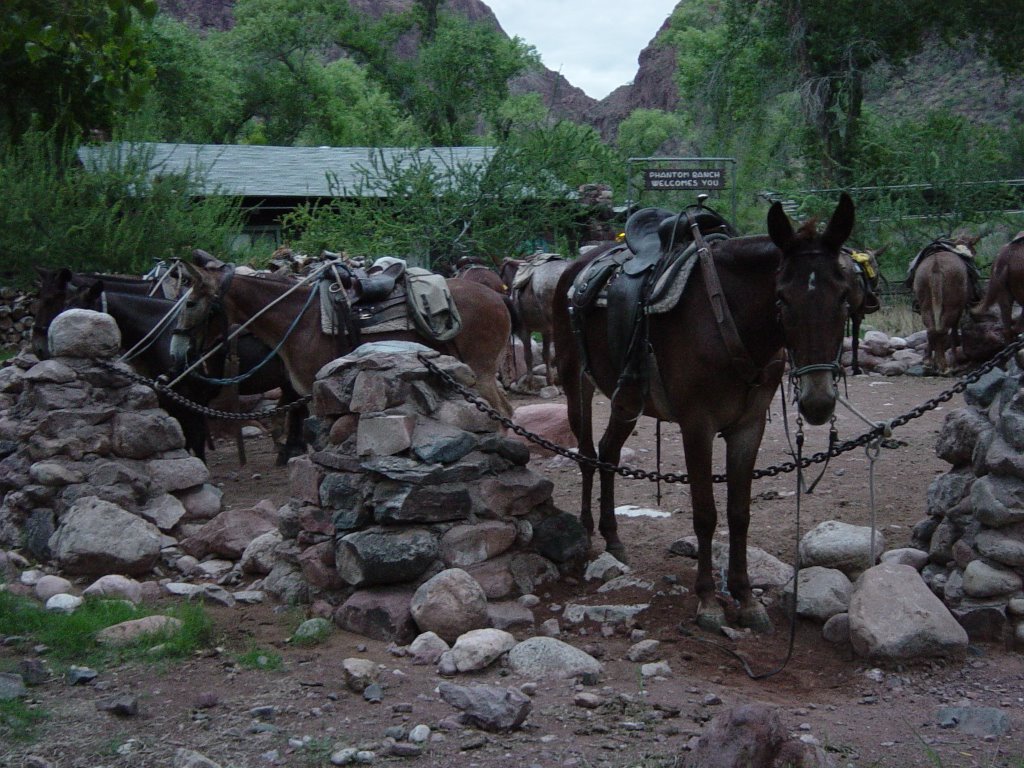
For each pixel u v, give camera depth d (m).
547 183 23.56
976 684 5.00
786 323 5.02
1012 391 5.63
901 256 22.02
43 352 10.01
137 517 7.32
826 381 4.91
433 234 22.56
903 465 9.41
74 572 7.05
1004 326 13.98
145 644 5.65
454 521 6.11
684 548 7.04
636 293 5.96
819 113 30.78
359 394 6.15
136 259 18.88
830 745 4.31
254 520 7.61
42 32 6.63
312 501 6.44
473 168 25.84
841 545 6.21
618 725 4.55
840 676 5.22
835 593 5.79
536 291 14.93
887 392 13.71
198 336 8.94
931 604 5.36
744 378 5.52
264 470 10.98
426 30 60.28
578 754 4.25
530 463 10.18
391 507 5.93
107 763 4.23
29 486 7.72
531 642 5.32
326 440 6.46
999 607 5.48
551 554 6.58
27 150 19.97
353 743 4.40
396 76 58.25
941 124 28.52
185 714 4.73
